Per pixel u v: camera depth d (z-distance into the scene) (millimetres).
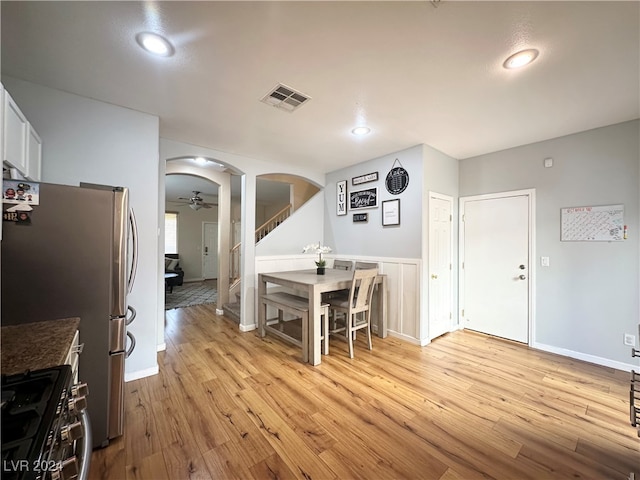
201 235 9055
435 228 3553
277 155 3840
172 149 3322
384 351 3172
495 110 2484
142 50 1729
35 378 963
